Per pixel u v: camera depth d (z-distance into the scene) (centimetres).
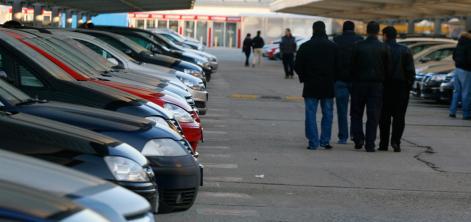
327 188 1372
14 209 500
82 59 1547
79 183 637
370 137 1817
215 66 4431
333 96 1814
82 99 1196
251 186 1362
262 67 6200
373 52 1786
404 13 5731
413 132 2245
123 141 978
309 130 1816
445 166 1661
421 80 3231
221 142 1888
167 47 3609
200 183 1045
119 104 1205
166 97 1458
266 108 2809
